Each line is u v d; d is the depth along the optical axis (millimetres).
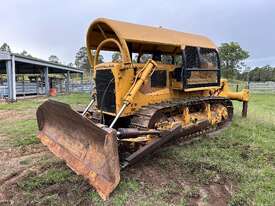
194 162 5551
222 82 9180
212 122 7953
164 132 5527
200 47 7223
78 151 4957
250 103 18375
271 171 5176
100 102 6289
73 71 31469
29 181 4770
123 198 4180
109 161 4188
